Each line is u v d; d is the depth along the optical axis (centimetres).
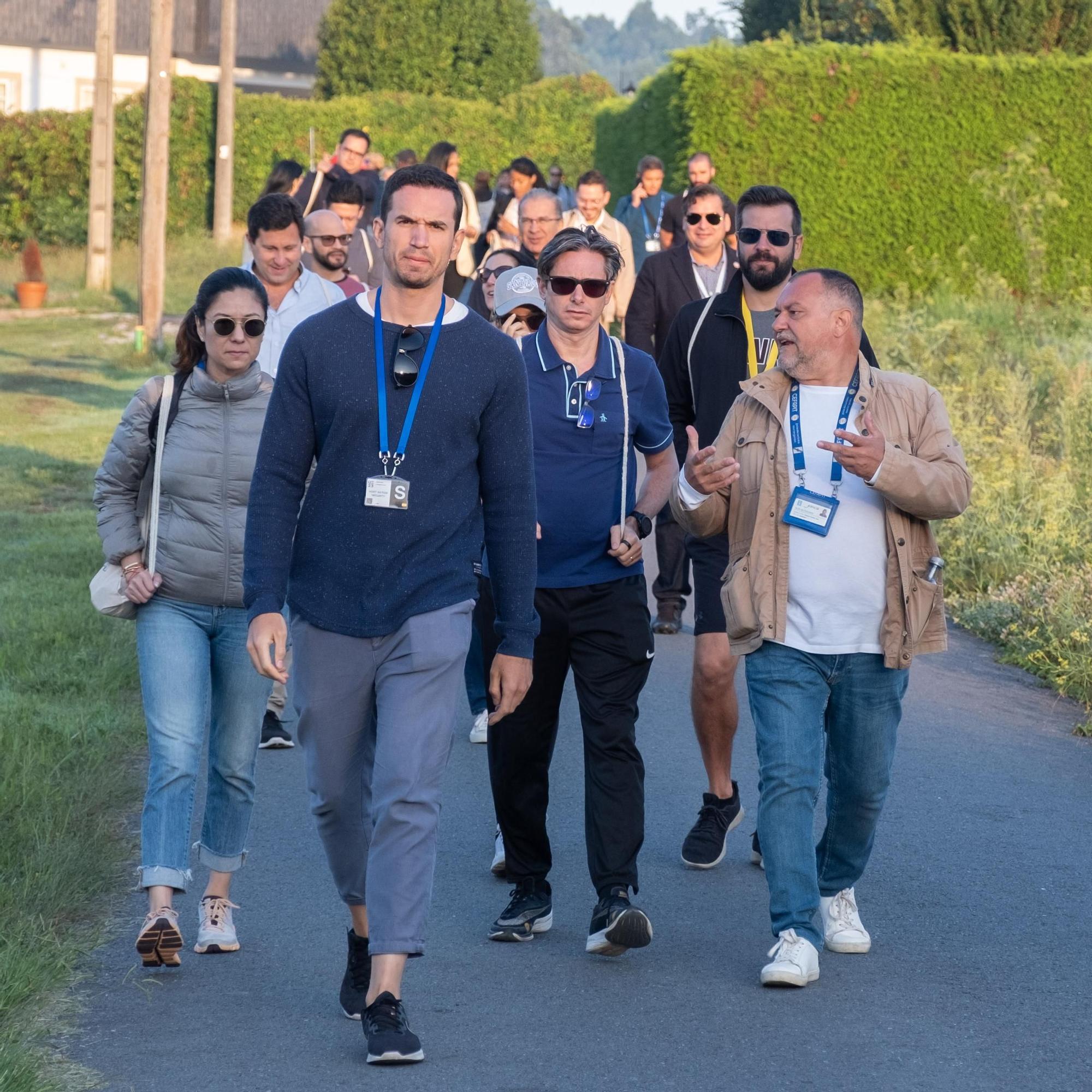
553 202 1819
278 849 1259
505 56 10075
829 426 1009
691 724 1627
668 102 5319
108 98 6381
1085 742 1586
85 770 1377
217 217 7612
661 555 1995
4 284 6581
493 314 1366
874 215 4906
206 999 976
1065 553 2252
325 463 892
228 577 1029
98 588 1036
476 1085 862
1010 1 5444
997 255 4934
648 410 1128
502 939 1082
